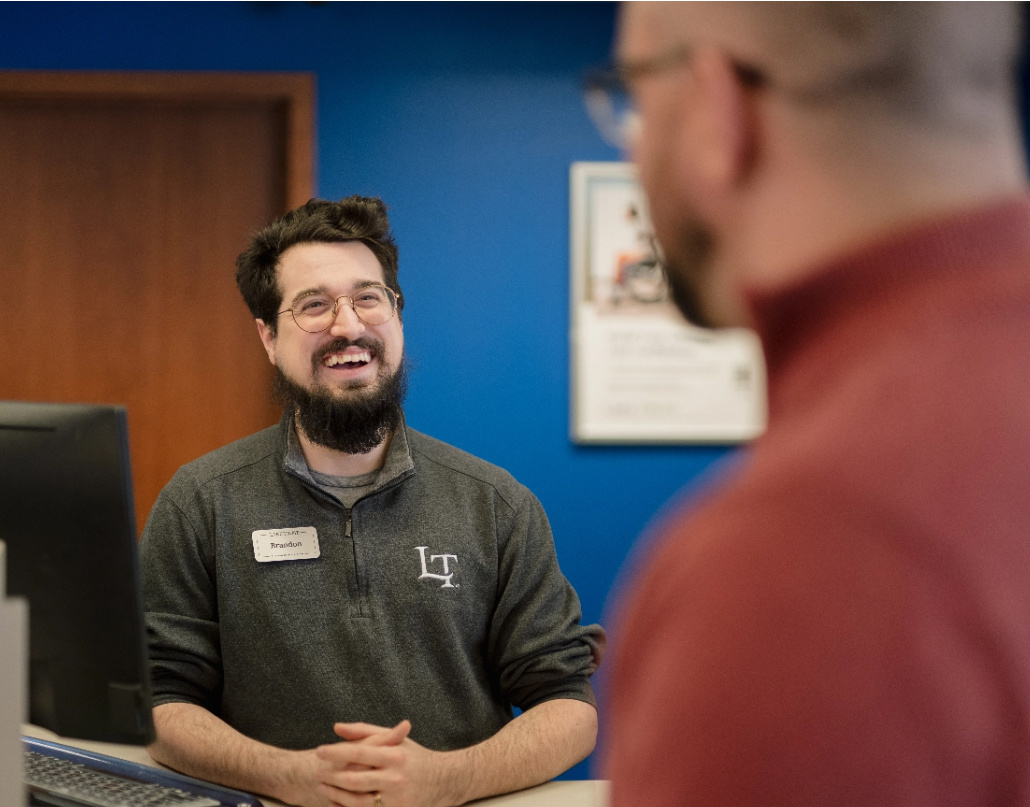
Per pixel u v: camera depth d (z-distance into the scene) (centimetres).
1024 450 28
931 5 29
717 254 33
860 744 26
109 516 94
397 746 124
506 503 161
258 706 148
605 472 270
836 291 31
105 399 266
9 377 264
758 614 27
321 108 263
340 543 152
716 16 31
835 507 28
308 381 154
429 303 266
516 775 132
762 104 31
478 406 267
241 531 152
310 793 123
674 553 31
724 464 270
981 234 30
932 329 30
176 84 259
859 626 27
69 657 97
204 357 268
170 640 146
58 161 265
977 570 27
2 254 264
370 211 163
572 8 266
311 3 261
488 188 267
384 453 159
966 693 26
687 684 28
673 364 269
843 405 30
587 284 268
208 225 267
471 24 265
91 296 266
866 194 30
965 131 30
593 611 269
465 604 153
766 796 26
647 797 29
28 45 257
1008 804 27
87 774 115
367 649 148
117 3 258
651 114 33
